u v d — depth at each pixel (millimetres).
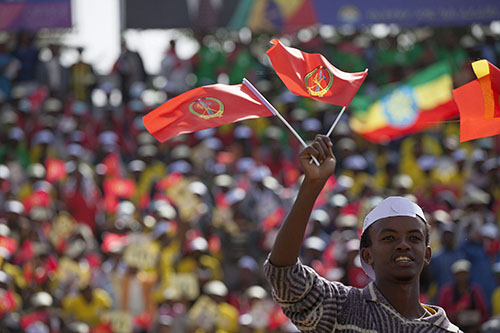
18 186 38594
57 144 41875
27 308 31359
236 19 45531
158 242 32812
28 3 45656
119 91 46062
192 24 45594
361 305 9375
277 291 9281
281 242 9109
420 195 37688
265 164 39500
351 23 45250
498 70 10594
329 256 32312
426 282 30953
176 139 41062
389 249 9344
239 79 46469
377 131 13805
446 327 9281
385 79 45625
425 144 41062
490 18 45000
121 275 31219
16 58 46188
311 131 41781
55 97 45250
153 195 37844
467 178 38938
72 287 31562
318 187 8984
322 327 9320
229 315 30141
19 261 32562
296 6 45312
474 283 30438
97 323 30312
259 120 43094
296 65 10625
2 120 43219
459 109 10922
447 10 45094
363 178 38625
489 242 31562
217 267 32312
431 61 46188
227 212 34812
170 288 30969
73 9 45750
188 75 46688
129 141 42969
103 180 38062
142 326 30531
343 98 10555
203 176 38812
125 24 45906
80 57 46531
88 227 36156
